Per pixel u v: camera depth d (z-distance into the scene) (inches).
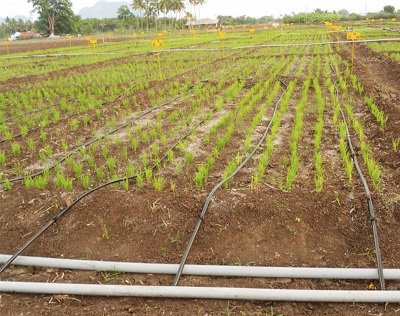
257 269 180.9
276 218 211.0
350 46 1048.8
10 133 375.2
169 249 202.4
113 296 170.1
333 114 392.2
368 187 235.3
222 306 163.8
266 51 1009.5
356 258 191.3
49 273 190.1
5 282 173.3
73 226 217.9
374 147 299.6
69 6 3607.3
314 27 2645.2
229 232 207.0
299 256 194.5
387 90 473.4
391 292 160.1
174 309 162.7
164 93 530.0
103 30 4522.6
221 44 1295.5
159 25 3929.6
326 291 162.7
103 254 202.7
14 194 249.8
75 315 161.2
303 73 640.4
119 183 255.1
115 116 426.3
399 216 211.2
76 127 388.8
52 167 293.1
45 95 536.4
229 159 292.2
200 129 365.7
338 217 212.4
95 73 745.0
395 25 2126.0
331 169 265.6
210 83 572.7
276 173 261.7
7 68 910.4
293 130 339.0
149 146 327.9
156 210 220.1
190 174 268.5
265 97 476.1
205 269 182.7
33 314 162.4
